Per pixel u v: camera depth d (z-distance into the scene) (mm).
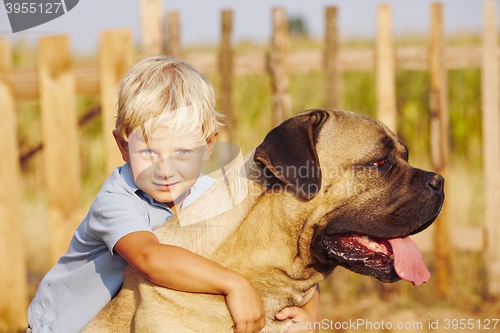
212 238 2713
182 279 2539
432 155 5793
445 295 5785
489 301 5777
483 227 5957
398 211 2709
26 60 8578
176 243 2766
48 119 5188
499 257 5812
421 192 2740
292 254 2740
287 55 5613
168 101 2713
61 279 3018
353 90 8266
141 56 5270
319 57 5676
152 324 2619
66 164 5211
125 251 2643
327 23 5562
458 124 7672
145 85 2754
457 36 8906
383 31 5566
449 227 5758
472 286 5906
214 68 5570
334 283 5980
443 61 5691
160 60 2924
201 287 2541
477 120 7688
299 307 2900
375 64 5684
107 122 5188
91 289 2918
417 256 2766
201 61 5562
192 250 2723
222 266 2643
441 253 5770
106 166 5219
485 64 5750
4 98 5199
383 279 2742
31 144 7973
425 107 7836
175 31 5336
